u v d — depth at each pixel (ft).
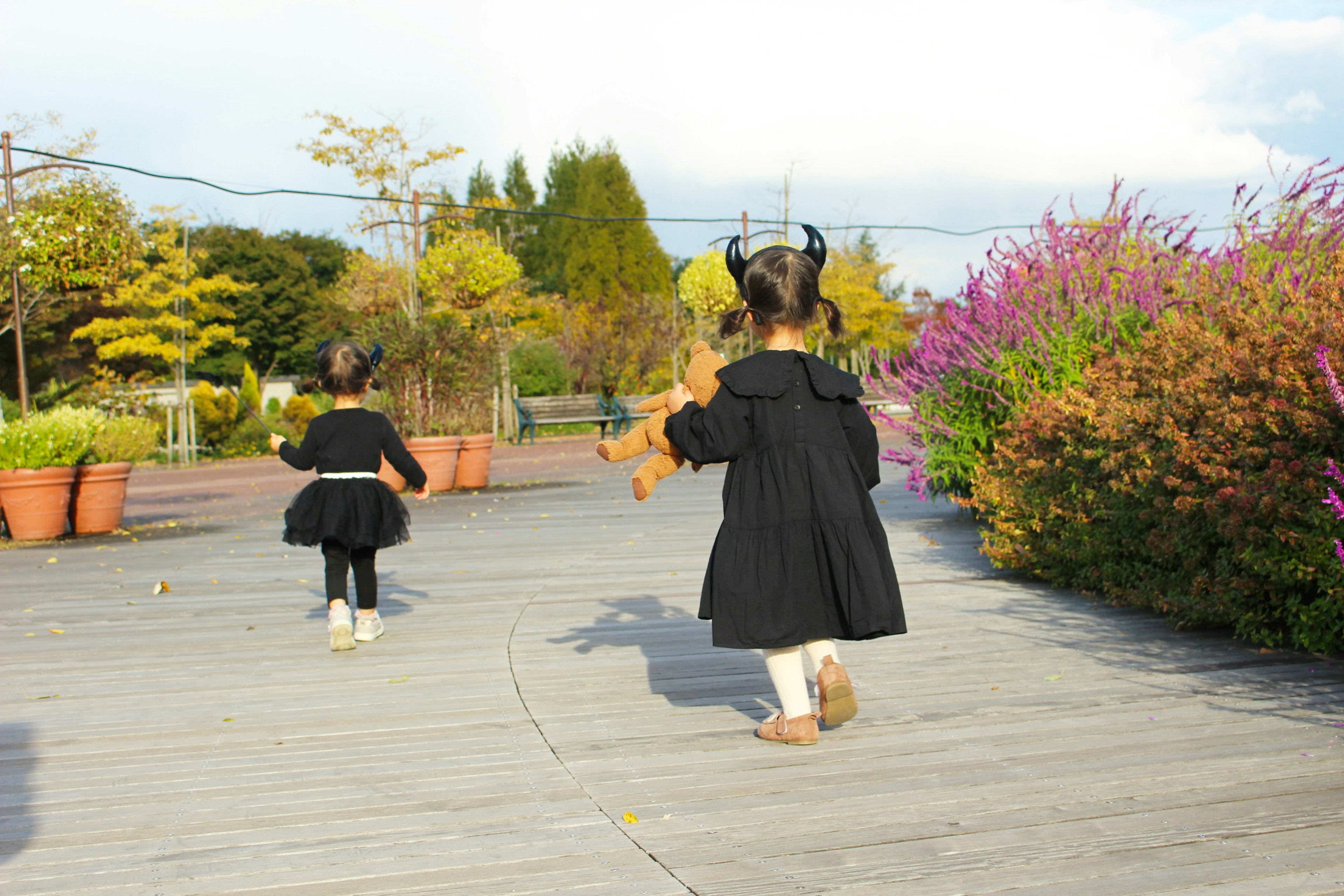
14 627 15.72
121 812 8.18
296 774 9.05
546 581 19.12
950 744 9.41
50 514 26.86
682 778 8.73
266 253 122.21
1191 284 18.15
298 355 126.93
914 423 24.23
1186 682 11.27
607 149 136.56
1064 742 9.37
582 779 8.75
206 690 11.96
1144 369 15.30
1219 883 6.51
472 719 10.65
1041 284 20.74
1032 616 14.97
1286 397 11.85
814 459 8.80
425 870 7.00
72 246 36.65
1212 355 13.88
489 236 62.75
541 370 85.51
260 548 24.53
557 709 10.99
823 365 9.14
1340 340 11.31
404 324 39.88
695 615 15.85
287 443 14.23
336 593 13.89
